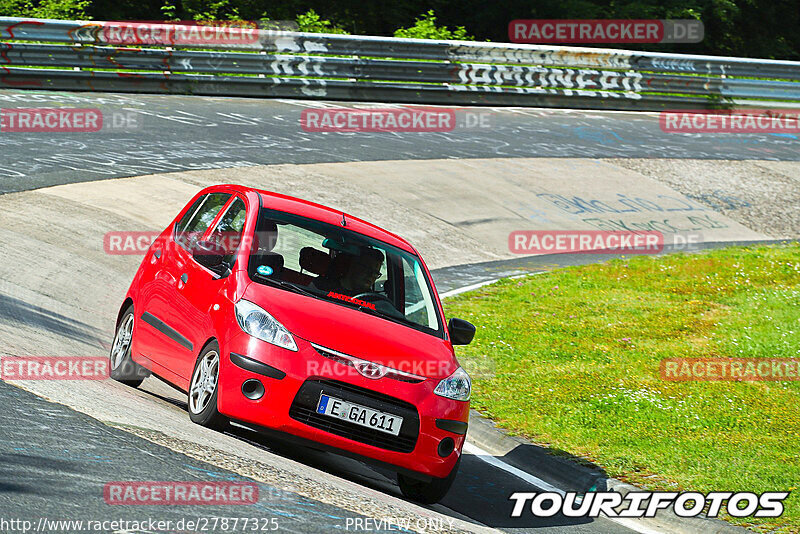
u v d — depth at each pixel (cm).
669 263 4478
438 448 1758
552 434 2425
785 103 8200
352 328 1791
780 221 5681
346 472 1903
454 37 8631
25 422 1527
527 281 4078
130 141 5041
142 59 6134
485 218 4956
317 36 6669
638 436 2472
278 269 1897
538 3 10838
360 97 6862
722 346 3306
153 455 1493
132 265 3378
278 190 4644
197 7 9138
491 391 2725
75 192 4059
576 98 7694
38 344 2191
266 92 6581
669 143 6919
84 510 1216
